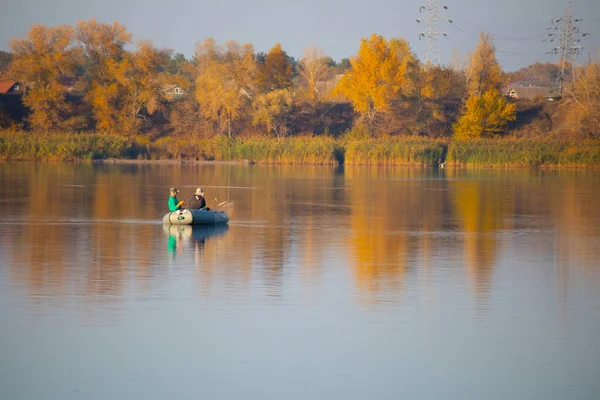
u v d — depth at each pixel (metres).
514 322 46.66
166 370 38.34
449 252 71.88
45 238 77.38
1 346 41.34
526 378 37.62
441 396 35.53
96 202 115.81
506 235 84.38
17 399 35.03
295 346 41.81
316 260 66.62
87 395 35.50
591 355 40.75
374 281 57.81
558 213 108.44
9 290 53.16
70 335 43.25
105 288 54.16
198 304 50.06
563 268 63.97
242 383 36.81
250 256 68.19
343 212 107.75
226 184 160.75
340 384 36.78
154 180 167.38
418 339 43.16
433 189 152.50
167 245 73.88
